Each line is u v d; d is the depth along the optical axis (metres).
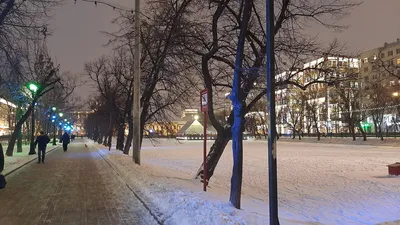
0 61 15.44
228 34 12.50
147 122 30.56
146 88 23.19
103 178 15.45
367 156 37.25
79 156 30.55
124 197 10.81
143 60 22.19
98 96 62.72
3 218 8.41
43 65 33.50
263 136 104.38
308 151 48.00
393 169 20.30
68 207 9.52
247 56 12.77
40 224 7.89
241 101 9.37
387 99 65.12
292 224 7.85
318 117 100.44
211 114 13.62
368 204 12.63
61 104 59.31
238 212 8.00
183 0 13.35
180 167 24.27
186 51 14.55
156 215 8.34
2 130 97.25
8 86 18.77
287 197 13.84
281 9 11.65
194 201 8.72
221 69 14.14
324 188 16.05
